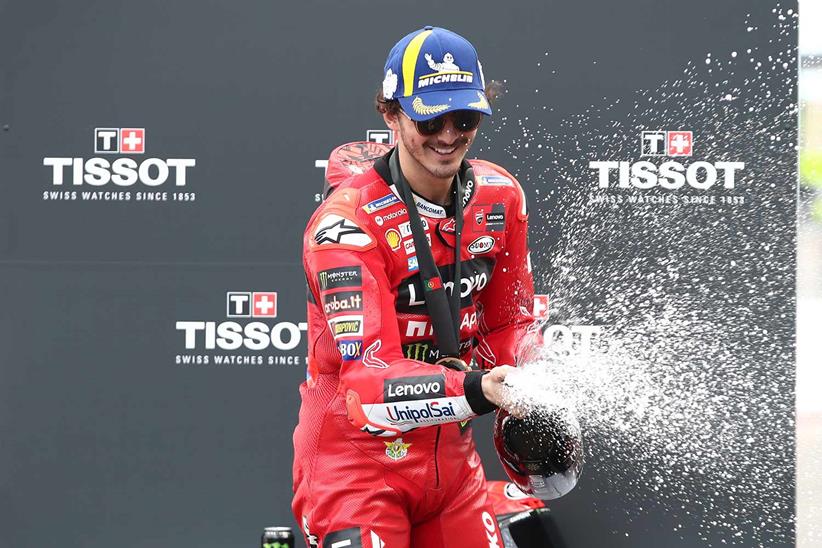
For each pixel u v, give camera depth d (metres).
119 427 11.59
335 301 7.77
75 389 11.57
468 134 7.77
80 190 11.52
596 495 11.57
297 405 11.68
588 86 11.58
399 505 8.49
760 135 11.59
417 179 8.19
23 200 11.48
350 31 11.48
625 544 11.66
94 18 11.38
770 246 11.66
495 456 11.77
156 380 11.60
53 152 11.47
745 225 11.67
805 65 12.49
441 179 8.12
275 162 11.55
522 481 8.62
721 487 11.66
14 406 11.53
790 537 11.64
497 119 11.59
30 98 11.41
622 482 11.58
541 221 11.69
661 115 11.60
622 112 11.59
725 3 11.52
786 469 11.62
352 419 7.71
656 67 11.57
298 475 8.84
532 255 11.70
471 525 8.92
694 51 11.56
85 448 11.59
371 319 7.74
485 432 11.76
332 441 8.48
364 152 9.49
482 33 11.52
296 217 11.59
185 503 11.64
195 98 11.48
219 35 11.45
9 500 11.55
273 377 11.66
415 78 7.64
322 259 7.89
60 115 11.45
